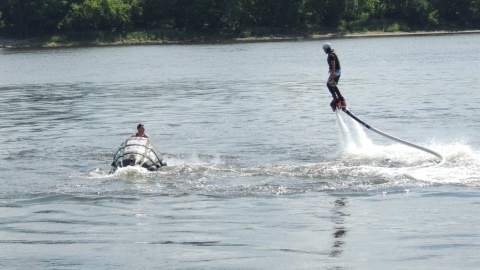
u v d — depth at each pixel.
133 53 115.44
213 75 71.06
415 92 49.56
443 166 23.55
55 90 59.09
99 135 33.56
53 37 141.88
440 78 60.25
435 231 16.11
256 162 26.00
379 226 16.70
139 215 18.28
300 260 14.20
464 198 19.28
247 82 61.97
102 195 20.67
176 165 24.58
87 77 72.56
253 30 151.12
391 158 25.42
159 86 60.16
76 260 14.48
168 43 144.25
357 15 158.12
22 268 14.04
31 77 74.69
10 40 142.00
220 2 150.75
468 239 15.37
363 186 21.02
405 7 161.88
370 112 39.66
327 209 18.52
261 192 20.64
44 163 26.55
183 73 74.62
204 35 149.25
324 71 72.38
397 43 127.62
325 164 24.62
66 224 17.50
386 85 55.62
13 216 18.44
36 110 44.62
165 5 149.75
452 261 13.91
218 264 14.04
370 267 13.69
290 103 45.31
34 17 142.00
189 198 20.12
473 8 164.88
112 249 15.21
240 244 15.41
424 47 113.62
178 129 34.94
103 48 132.25
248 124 36.16
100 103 47.91
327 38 150.12
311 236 15.94
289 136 32.00
